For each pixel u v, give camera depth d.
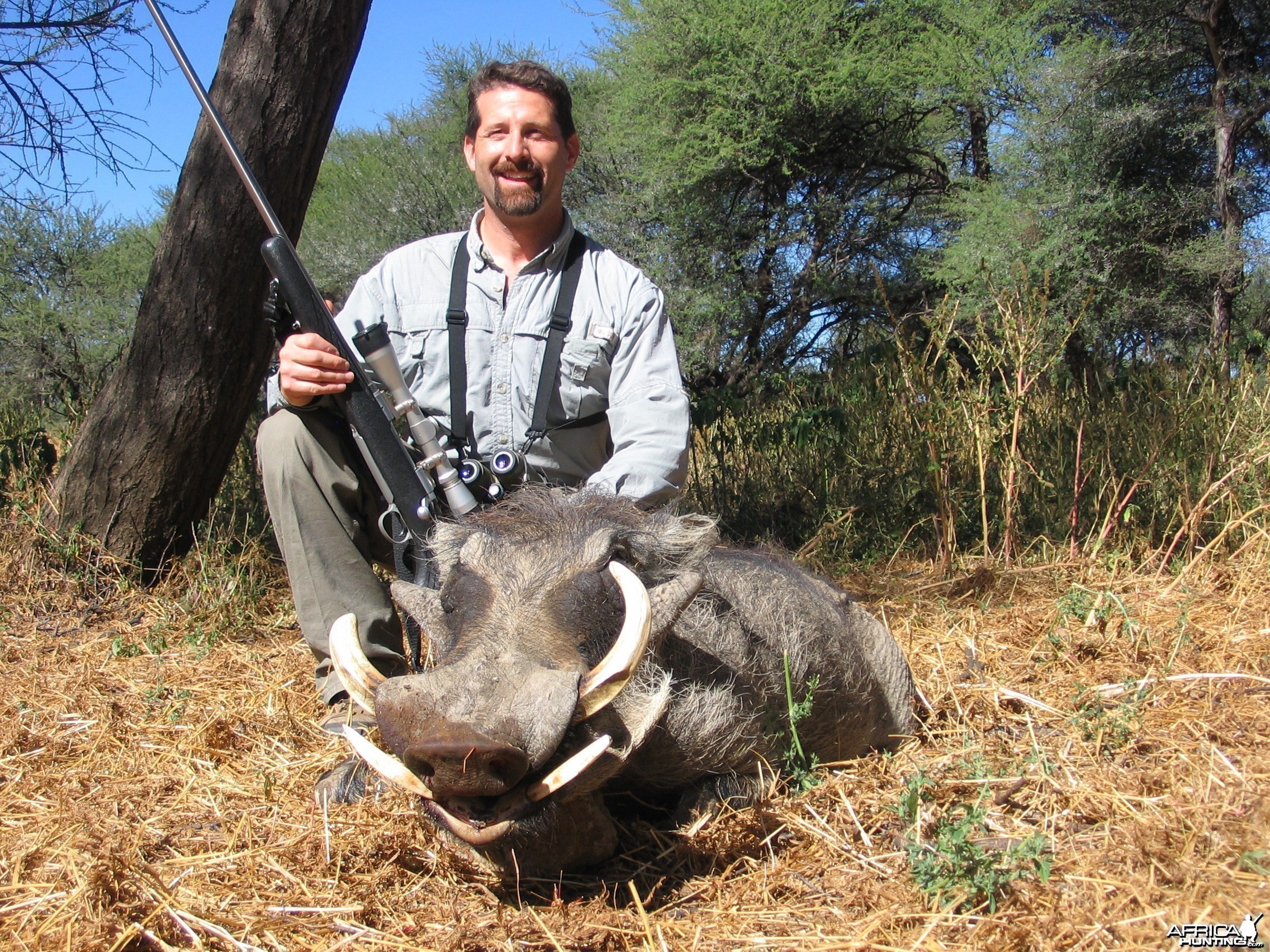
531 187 3.25
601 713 2.26
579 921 2.25
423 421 2.96
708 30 14.45
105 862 2.36
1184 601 4.36
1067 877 2.30
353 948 2.19
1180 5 11.51
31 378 15.25
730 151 13.96
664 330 3.40
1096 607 4.16
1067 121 11.86
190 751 3.24
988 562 5.39
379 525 3.16
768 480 6.68
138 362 5.08
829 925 2.20
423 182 18.19
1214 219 11.52
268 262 3.15
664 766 2.67
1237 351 7.14
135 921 2.24
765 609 2.99
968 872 2.25
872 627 3.57
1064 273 10.53
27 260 17.59
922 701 3.68
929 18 14.80
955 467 5.95
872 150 15.27
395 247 17.81
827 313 16.20
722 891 2.39
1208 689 3.43
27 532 5.09
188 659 4.27
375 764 2.03
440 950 2.16
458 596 2.34
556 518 2.53
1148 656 3.80
